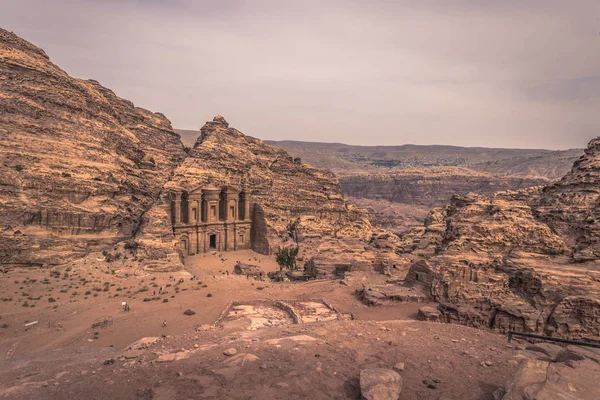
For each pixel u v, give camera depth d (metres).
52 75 93.12
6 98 84.19
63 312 54.31
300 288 70.31
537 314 39.97
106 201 92.00
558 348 20.97
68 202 84.50
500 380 17.95
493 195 83.62
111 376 19.73
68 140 91.56
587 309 37.97
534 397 12.71
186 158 125.06
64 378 20.05
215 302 59.34
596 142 56.53
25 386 19.06
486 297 44.06
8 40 90.62
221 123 144.62
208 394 17.14
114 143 105.25
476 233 51.50
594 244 45.44
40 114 88.75
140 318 52.00
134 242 89.88
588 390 13.04
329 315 51.09
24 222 77.50
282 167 148.88
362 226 149.88
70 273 74.12
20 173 79.62
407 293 56.91
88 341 44.03
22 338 44.47
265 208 129.25
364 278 75.38
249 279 78.62
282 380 18.41
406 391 16.89
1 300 57.88
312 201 150.00
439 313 43.62
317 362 20.58
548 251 47.69
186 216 111.00
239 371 19.52
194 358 21.75
